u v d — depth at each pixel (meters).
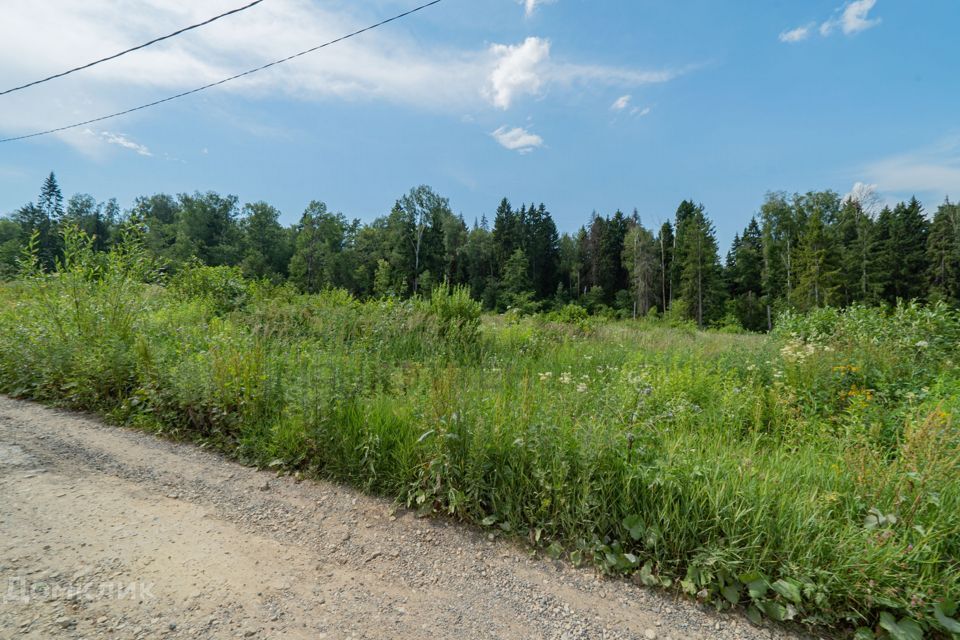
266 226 77.19
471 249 77.75
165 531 2.97
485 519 3.16
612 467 3.10
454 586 2.54
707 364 6.90
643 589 2.57
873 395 4.93
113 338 6.21
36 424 5.00
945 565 2.41
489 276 72.38
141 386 5.46
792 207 56.75
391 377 5.33
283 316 8.61
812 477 3.12
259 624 2.14
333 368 4.91
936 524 2.48
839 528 2.58
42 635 1.97
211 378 4.85
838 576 2.30
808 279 42.22
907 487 2.64
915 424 3.32
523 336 9.76
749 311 51.44
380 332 8.43
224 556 2.72
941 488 2.57
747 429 4.68
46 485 3.54
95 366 5.75
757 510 2.66
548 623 2.27
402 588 2.50
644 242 59.69
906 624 2.17
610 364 7.73
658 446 3.36
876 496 2.74
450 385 3.90
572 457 3.22
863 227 49.31
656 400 4.69
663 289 61.88
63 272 7.54
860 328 7.27
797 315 9.16
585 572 2.72
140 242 8.69
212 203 79.12
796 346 6.21
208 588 2.40
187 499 3.46
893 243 48.59
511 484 3.29
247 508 3.35
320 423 4.07
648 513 2.88
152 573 2.50
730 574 2.51
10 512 3.09
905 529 2.43
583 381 5.45
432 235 66.94
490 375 5.47
